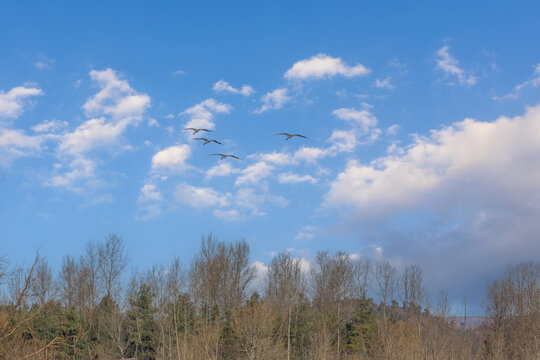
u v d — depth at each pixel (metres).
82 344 52.91
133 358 65.75
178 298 72.56
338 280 89.38
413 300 93.06
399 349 64.25
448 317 78.25
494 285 84.62
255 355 60.53
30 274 26.06
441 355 67.25
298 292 82.75
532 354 68.19
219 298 85.44
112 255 85.88
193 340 63.62
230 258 88.75
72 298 77.94
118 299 72.56
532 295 79.88
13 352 24.62
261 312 65.31
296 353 70.19
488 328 82.38
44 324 46.41
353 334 78.50
